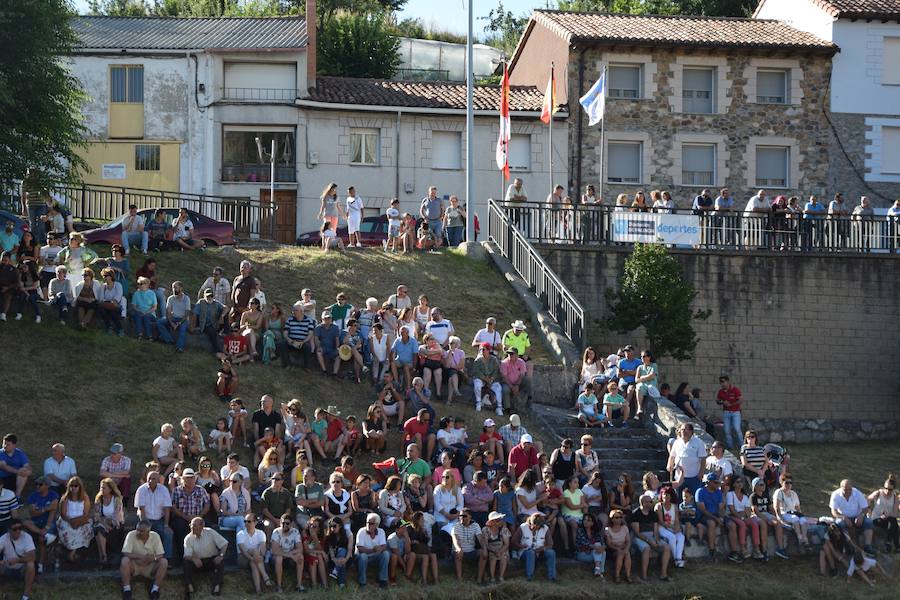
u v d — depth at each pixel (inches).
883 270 1238.3
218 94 1533.0
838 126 1561.3
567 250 1173.7
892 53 1572.3
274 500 725.3
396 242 1215.6
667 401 930.7
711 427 1025.5
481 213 1546.5
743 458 864.3
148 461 782.5
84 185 1270.9
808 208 1296.8
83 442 789.2
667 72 1539.1
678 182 1542.8
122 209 1327.5
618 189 1536.7
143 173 1535.4
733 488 803.4
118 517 697.0
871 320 1234.6
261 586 687.1
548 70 1604.3
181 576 681.0
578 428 919.0
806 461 1036.5
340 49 2004.2
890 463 1048.2
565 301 1058.7
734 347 1204.5
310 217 1530.5
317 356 927.7
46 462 723.4
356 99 1540.4
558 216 1187.9
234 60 1536.7
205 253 1131.3
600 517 767.1
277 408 866.8
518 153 1549.0
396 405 871.1
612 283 1178.6
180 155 1534.2
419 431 828.0
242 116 1526.8
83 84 1529.3
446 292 1127.0
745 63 1551.4
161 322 922.1
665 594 740.0
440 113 1544.0
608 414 930.1
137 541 666.2
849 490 813.2
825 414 1218.0
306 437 811.4
